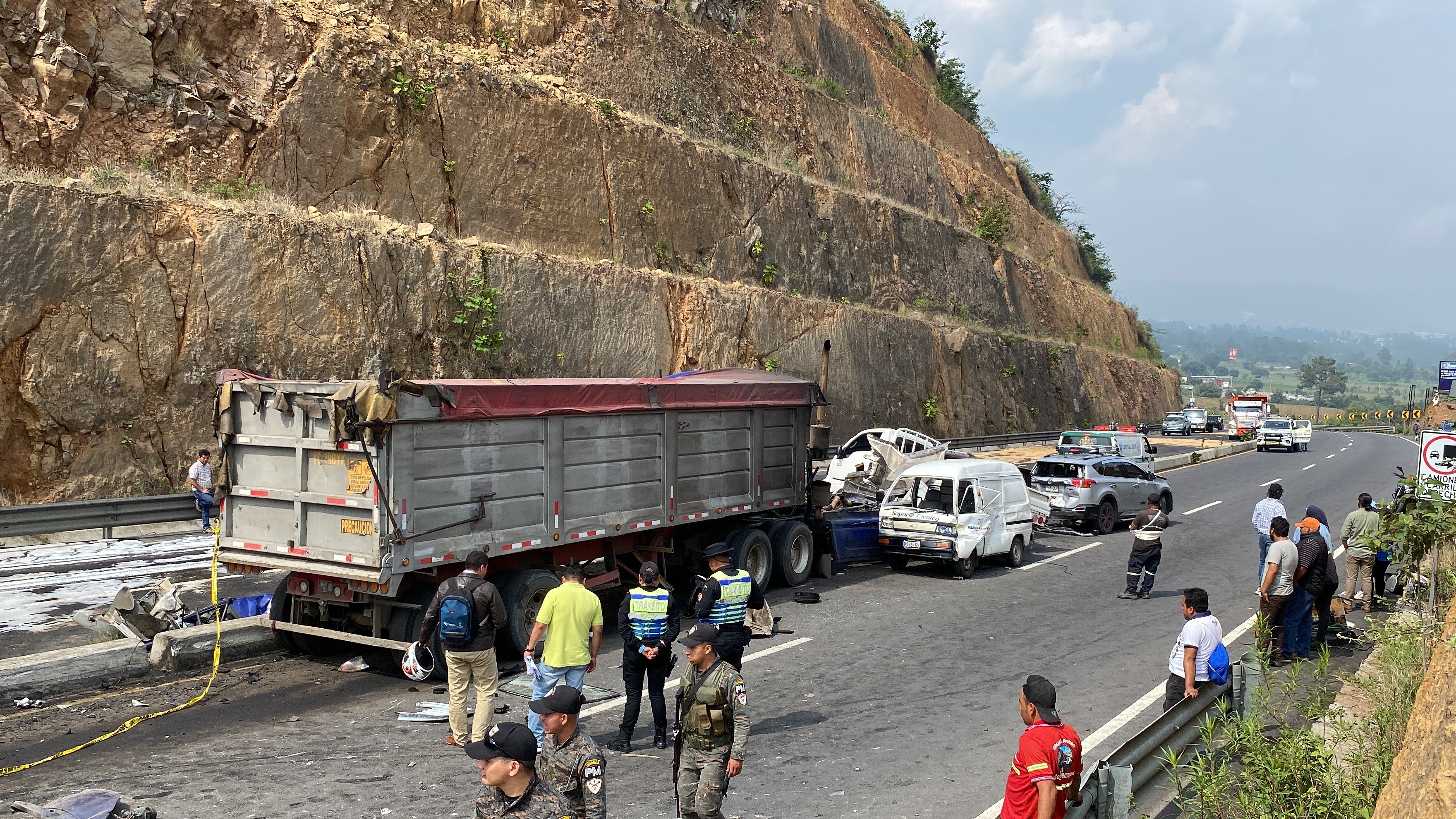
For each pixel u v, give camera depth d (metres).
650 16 37.16
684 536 15.20
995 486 18.53
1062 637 13.27
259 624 11.91
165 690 10.40
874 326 41.97
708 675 6.39
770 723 9.59
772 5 48.50
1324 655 8.76
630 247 31.94
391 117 25.44
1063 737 5.48
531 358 26.34
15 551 17.00
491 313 25.23
